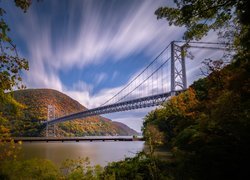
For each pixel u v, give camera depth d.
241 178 7.89
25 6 5.96
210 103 16.00
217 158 8.60
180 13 8.62
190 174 8.91
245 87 10.54
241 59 10.60
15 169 8.31
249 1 7.14
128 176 9.83
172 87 56.41
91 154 38.56
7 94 6.17
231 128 9.03
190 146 13.74
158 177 8.73
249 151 8.07
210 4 7.89
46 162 9.73
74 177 9.55
